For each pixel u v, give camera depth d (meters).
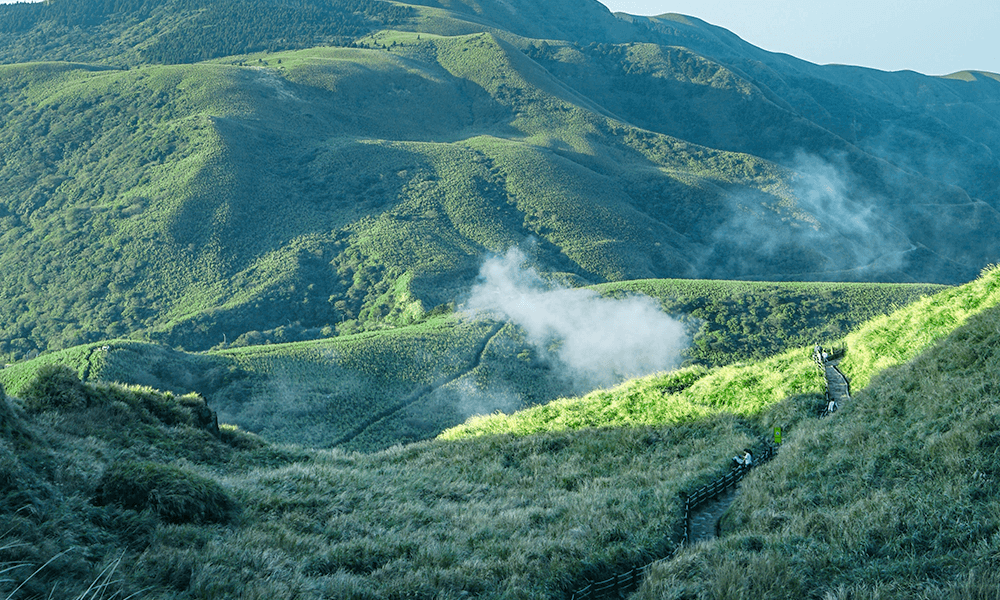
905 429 13.65
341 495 16.98
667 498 15.49
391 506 16.97
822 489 12.95
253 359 114.94
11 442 12.34
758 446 20.30
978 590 7.84
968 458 11.16
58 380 19.17
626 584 11.32
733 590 9.30
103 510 10.91
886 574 9.04
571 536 13.66
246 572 9.99
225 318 181.25
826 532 10.99
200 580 9.33
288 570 10.66
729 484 17.22
